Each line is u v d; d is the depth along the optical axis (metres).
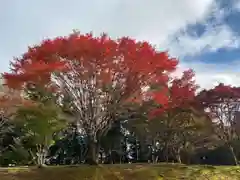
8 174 15.30
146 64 14.84
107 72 15.18
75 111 16.86
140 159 35.56
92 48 14.48
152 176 15.34
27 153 29.61
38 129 20.20
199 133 28.38
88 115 16.59
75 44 14.41
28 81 14.83
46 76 14.70
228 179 16.09
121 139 35.00
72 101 16.52
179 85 22.39
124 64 14.98
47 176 14.94
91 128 16.92
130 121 28.88
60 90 16.06
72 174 15.13
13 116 23.36
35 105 18.45
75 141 35.78
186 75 23.05
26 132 25.72
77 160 36.66
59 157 37.03
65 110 17.62
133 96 16.03
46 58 14.73
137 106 17.52
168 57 15.42
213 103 25.39
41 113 18.69
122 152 36.47
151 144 32.03
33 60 14.74
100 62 14.85
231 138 27.88
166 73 16.12
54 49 14.59
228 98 25.39
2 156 30.05
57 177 14.84
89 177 14.85
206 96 25.16
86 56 14.64
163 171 16.14
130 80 15.42
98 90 15.87
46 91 16.02
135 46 15.03
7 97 18.84
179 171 16.36
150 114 23.23
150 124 27.20
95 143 17.14
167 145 28.83
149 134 29.48
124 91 15.74
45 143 22.48
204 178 15.78
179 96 22.02
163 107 21.88
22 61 15.00
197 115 25.36
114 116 17.42
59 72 15.09
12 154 29.81
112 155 37.19
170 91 21.73
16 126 27.91
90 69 15.12
